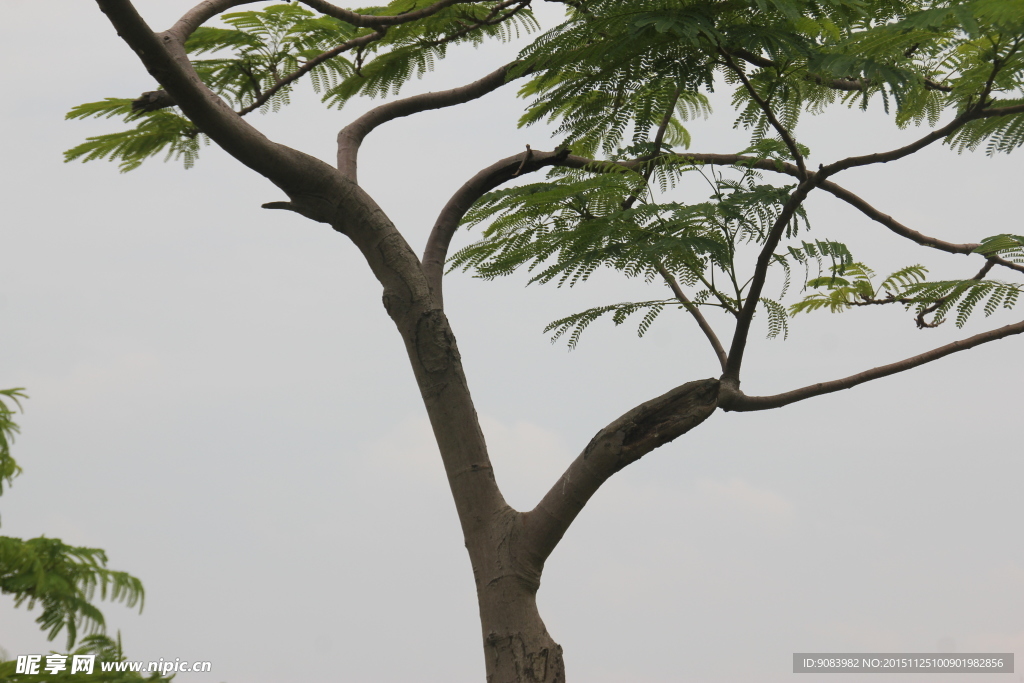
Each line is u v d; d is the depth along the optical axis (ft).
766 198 37.88
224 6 40.24
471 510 40.70
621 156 43.27
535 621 39.11
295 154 40.14
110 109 42.47
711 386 39.55
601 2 33.65
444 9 46.96
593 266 38.47
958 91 40.47
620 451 37.91
